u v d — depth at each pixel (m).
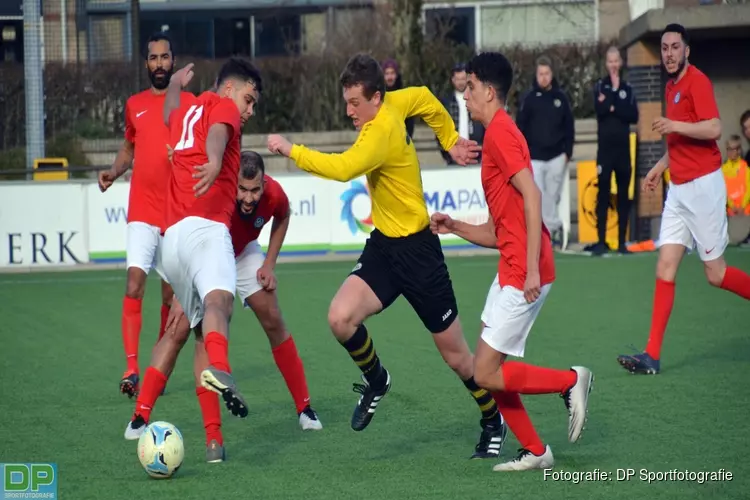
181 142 15.42
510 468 14.77
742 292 21.28
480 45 67.50
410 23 55.56
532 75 54.25
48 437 17.14
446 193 39.38
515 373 14.54
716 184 21.03
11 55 63.94
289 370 17.52
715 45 42.16
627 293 30.86
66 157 52.00
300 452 16.06
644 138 41.69
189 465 15.42
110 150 52.69
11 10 63.69
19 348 25.14
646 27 39.81
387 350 24.02
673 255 21.11
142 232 20.02
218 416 15.70
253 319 28.98
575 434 14.80
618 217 39.09
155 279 37.12
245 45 70.50
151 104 20.30
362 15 60.88
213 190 15.24
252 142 52.78
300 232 39.56
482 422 15.73
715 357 22.31
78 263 38.94
